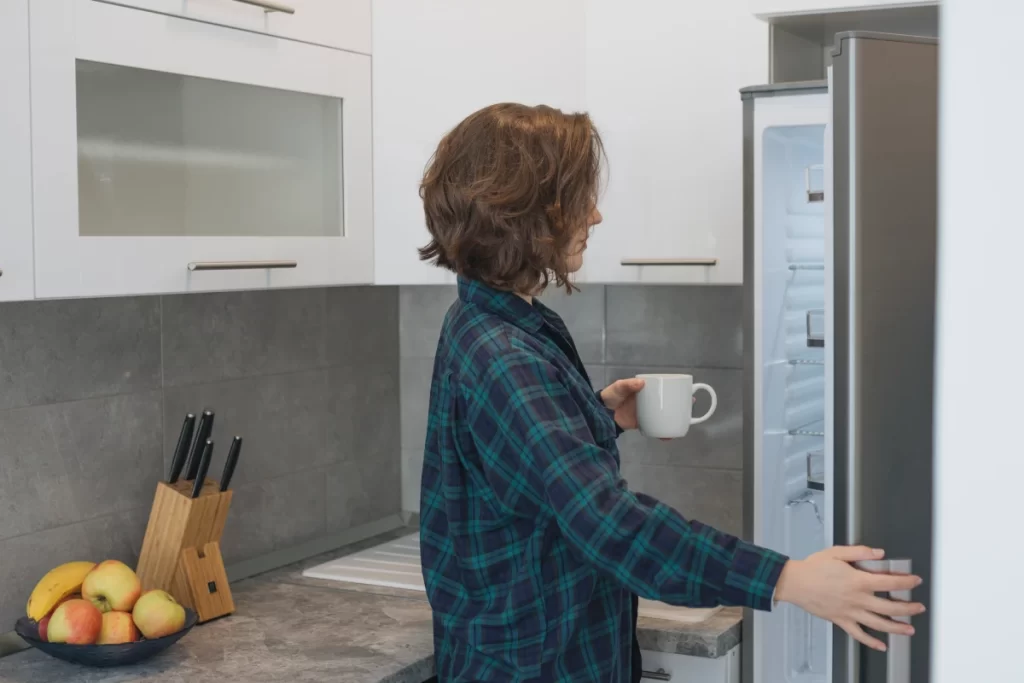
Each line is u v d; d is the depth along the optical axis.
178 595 1.87
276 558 2.29
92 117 1.51
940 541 0.42
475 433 1.33
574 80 2.03
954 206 0.40
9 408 1.75
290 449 2.33
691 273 1.97
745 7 1.90
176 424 2.05
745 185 1.83
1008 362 0.40
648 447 2.38
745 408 1.86
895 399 1.21
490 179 1.35
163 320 2.02
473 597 1.41
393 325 2.65
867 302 1.19
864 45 1.18
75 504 1.86
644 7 1.97
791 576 1.13
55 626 1.59
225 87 1.73
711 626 1.85
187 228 1.68
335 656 1.67
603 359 2.42
